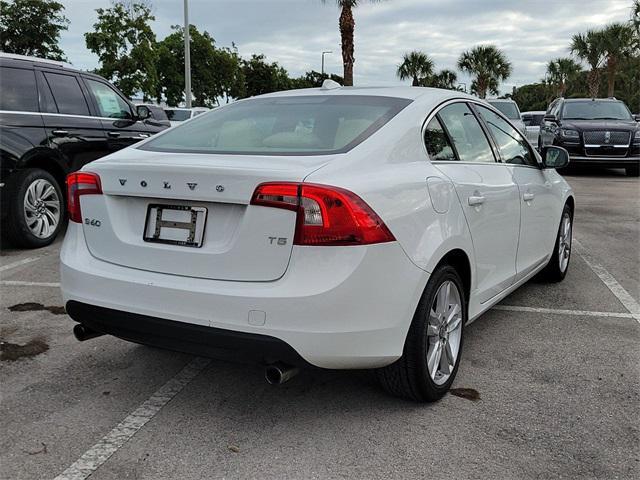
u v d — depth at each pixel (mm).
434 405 3125
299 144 3045
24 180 6316
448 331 3225
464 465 2600
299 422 2951
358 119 3223
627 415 3029
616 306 4766
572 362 3678
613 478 2520
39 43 32094
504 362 3674
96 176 3014
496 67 42688
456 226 3176
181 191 2748
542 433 2855
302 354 2578
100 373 3488
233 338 2621
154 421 2959
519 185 4145
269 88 51281
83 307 2998
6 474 2520
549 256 5020
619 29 38344
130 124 7895
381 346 2723
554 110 16312
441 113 3559
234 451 2703
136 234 2924
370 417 2998
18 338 3990
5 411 3039
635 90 49781
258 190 2600
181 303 2711
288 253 2576
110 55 22984
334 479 2502
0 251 6438
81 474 2527
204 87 37656
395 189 2830
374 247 2625
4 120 6203
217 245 2717
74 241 3131
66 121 6863
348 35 20672
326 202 2555
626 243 7117
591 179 13938
